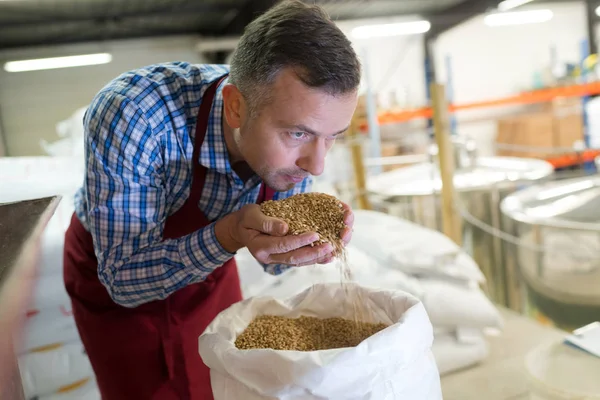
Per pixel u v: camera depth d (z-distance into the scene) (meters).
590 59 6.14
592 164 5.66
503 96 6.71
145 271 1.03
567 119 5.68
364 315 1.06
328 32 0.86
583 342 1.31
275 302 1.10
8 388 0.61
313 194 1.06
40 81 6.45
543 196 2.70
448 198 2.18
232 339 0.97
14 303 0.62
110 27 5.94
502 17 5.73
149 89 1.06
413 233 2.03
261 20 0.91
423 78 6.66
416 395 0.86
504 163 3.44
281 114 0.87
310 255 0.90
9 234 0.72
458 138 3.09
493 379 1.53
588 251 2.10
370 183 3.40
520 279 2.46
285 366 0.80
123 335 1.23
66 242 1.33
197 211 1.17
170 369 1.24
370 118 4.14
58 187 1.85
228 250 1.01
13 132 6.46
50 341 1.64
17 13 4.76
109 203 1.02
